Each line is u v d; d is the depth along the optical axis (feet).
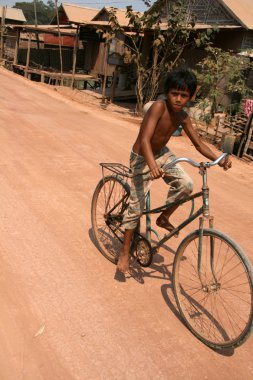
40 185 18.98
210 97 49.29
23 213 15.69
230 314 11.32
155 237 15.26
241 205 21.09
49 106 44.88
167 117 10.37
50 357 8.91
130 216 11.37
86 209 16.83
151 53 65.16
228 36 53.98
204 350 9.86
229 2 54.49
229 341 9.52
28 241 13.66
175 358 9.42
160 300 11.48
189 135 11.07
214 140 39.14
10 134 28.32
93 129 34.83
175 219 17.46
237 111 49.26
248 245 16.02
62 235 14.39
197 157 30.89
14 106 40.93
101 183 13.48
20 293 10.90
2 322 9.73
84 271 12.37
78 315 10.35
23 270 11.98
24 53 101.76
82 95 67.36
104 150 27.84
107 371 8.75
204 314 11.10
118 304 11.03
